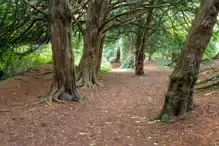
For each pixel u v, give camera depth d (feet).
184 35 53.83
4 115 25.17
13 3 42.39
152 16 55.21
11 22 43.80
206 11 18.31
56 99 30.55
